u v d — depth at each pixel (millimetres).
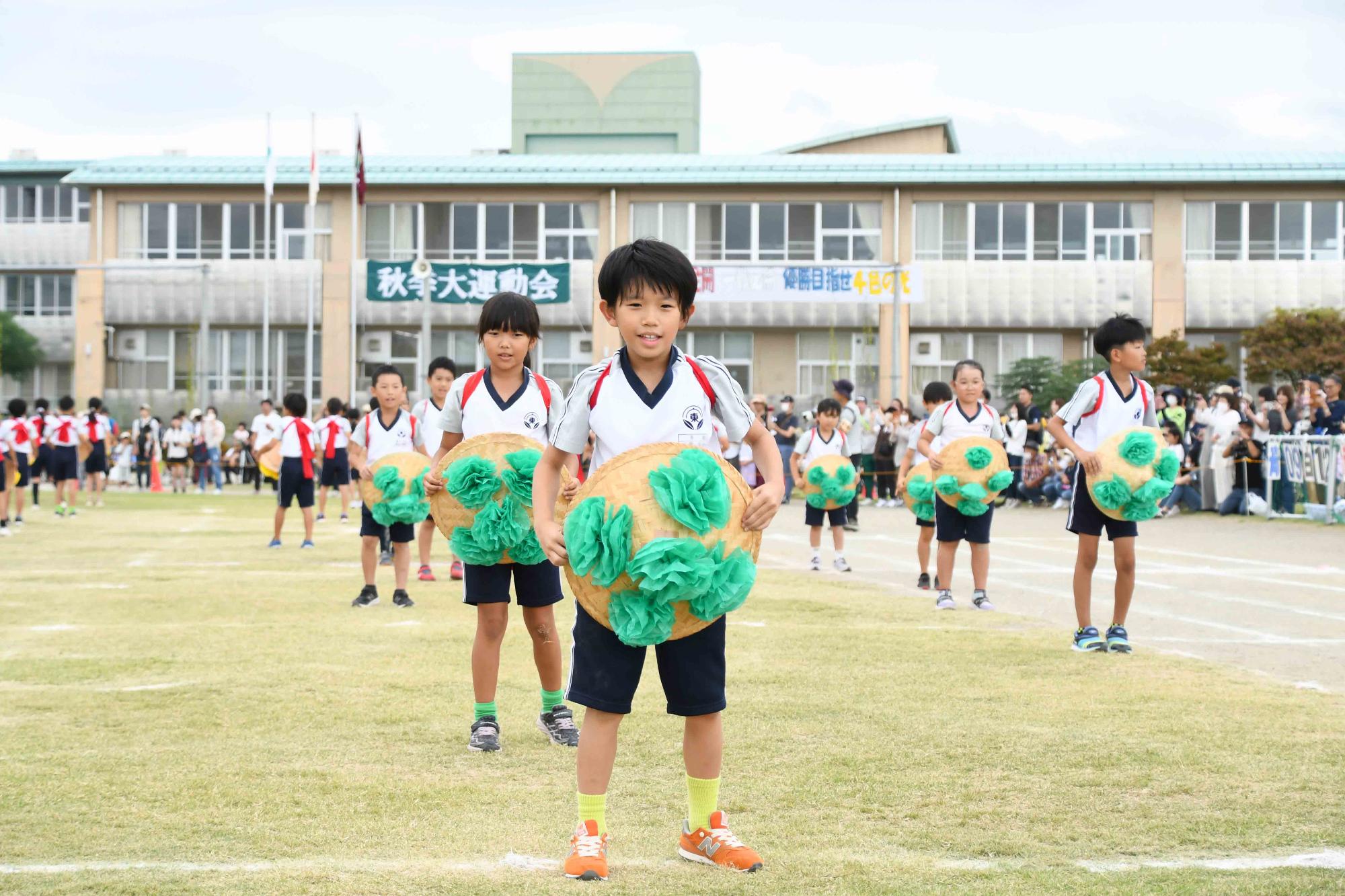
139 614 9289
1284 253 36500
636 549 3615
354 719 5801
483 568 5348
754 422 3971
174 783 4680
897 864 3762
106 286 39219
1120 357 7645
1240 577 11898
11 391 43750
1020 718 5730
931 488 11023
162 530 18281
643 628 3586
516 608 9922
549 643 5520
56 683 6602
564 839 4055
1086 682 6602
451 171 37719
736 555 3676
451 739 5438
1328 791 4520
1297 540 15812
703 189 37625
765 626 8750
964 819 4230
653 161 37812
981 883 3582
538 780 4801
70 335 43625
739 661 7273
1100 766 4883
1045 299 36844
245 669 7008
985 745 5219
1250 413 19875
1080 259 37000
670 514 3584
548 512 3932
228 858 3836
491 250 38344
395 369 10055
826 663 7203
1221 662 7281
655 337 3803
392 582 11656
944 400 11086
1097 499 7492
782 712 5855
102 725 5633
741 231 37719
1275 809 4312
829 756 5047
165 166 38750
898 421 25875
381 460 9773
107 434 24562
